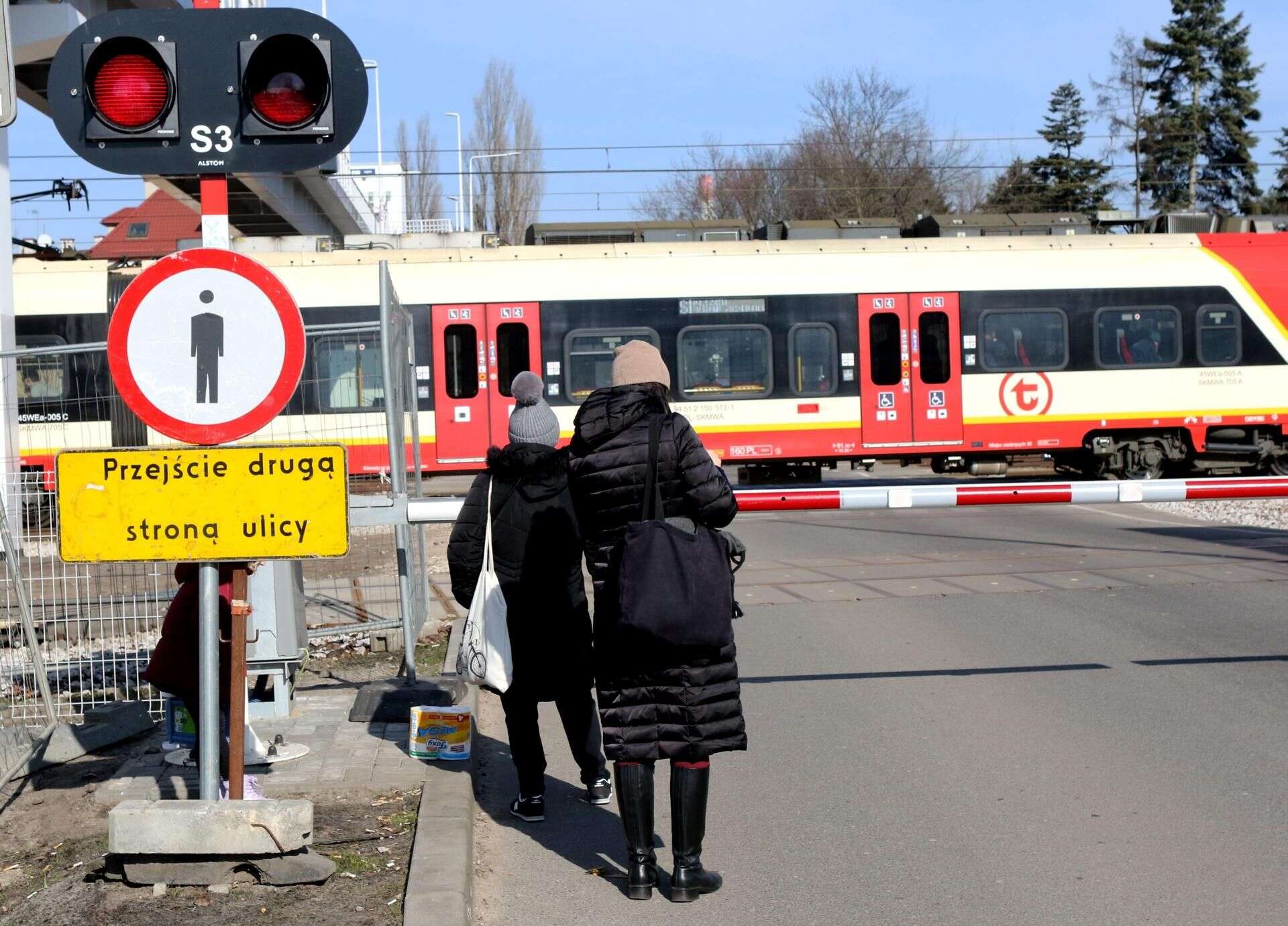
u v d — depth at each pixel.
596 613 4.78
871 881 4.86
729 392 20.36
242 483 4.74
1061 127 69.56
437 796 5.50
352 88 5.59
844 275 20.64
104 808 5.59
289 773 5.92
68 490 4.71
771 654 8.95
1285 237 21.73
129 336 4.71
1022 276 20.97
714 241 21.44
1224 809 5.57
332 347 18.91
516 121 59.28
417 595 9.71
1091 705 7.36
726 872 5.00
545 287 20.03
